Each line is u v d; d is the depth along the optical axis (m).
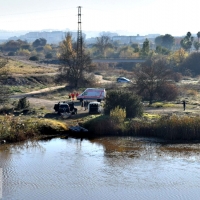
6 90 70.31
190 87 108.81
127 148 47.28
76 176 37.62
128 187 35.16
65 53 108.12
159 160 42.62
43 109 68.06
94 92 77.62
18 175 37.66
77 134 52.97
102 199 32.88
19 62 172.50
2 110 64.75
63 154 44.44
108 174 38.19
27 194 33.56
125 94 61.34
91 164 41.06
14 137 49.28
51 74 126.44
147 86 81.31
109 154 44.69
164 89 82.50
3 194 33.41
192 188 35.03
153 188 34.94
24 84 109.19
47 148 46.59
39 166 40.22
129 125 53.84
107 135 53.09
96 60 180.88
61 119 60.56
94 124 53.97
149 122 54.62
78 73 105.94
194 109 71.31
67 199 32.78
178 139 51.50
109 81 125.38
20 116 60.25
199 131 51.66
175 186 35.44
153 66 88.31
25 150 45.69
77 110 68.75
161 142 50.19
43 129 52.88
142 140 50.94
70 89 100.69
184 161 42.38
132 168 39.94
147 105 75.69
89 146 47.84
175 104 77.62
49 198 32.91
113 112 55.69
